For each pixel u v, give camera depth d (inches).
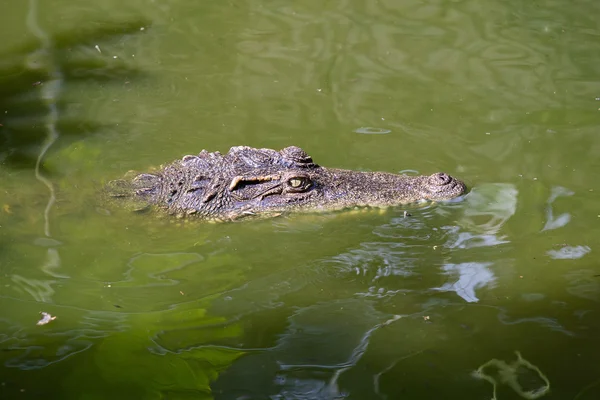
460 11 847.7
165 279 435.5
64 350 360.5
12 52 738.8
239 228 489.1
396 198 508.7
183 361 356.2
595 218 496.7
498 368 351.9
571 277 433.4
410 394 333.4
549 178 546.6
